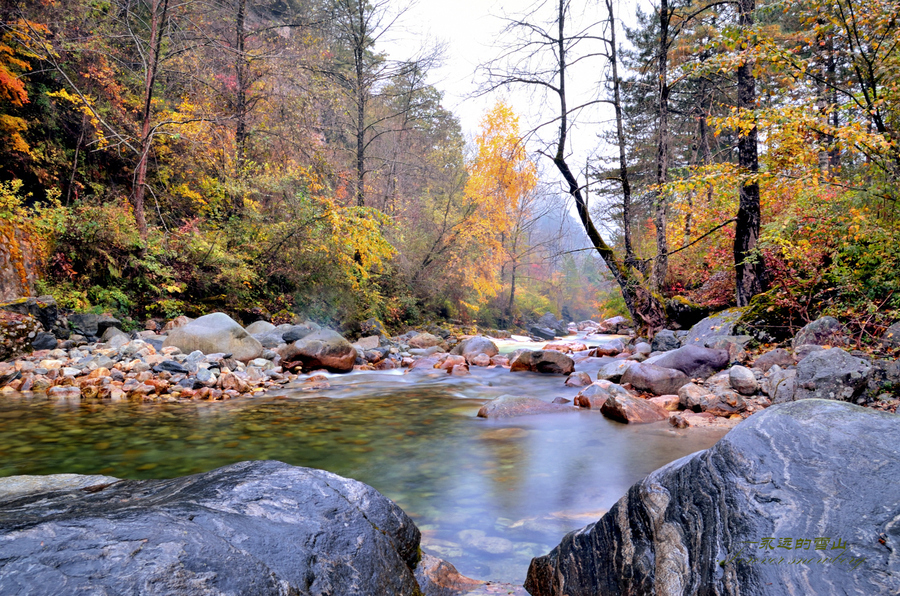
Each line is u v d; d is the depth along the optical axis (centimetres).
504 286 2959
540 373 1020
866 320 635
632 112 1230
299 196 1358
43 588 111
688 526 170
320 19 1720
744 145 890
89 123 1271
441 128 2433
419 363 1128
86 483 206
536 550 286
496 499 371
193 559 132
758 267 903
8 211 973
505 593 219
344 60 2034
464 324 2450
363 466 452
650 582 167
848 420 177
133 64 1424
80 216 1093
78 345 914
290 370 992
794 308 800
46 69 1148
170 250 1221
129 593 116
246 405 705
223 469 211
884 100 623
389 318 1884
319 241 1381
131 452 482
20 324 831
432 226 2117
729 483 170
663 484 193
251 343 971
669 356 743
